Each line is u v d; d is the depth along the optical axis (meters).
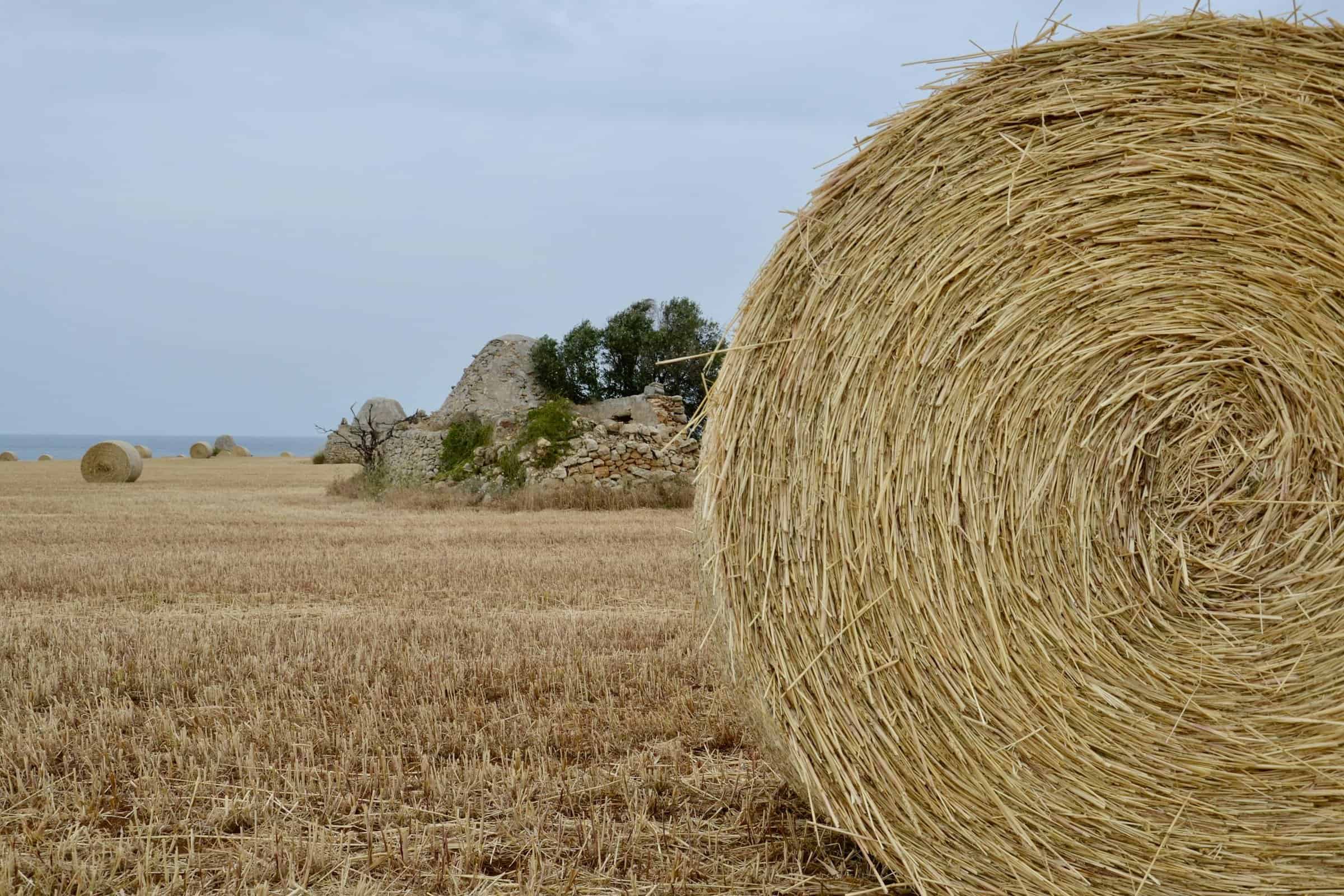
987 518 3.15
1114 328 3.18
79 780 4.09
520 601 8.38
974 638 3.13
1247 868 2.94
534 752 4.42
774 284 3.35
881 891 3.23
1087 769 3.05
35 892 3.07
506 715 5.03
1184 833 2.98
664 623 7.29
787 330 3.33
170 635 6.84
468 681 5.63
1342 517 2.97
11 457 54.72
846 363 3.25
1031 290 3.18
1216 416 3.17
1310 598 2.97
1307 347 3.01
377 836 3.57
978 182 3.21
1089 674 3.07
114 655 6.23
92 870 3.17
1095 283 3.17
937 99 3.25
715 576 3.38
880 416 3.21
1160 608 3.09
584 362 32.22
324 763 4.32
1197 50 3.07
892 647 3.19
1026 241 3.18
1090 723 3.05
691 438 21.09
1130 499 3.17
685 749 4.51
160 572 9.90
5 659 6.07
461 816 3.74
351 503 20.86
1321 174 2.95
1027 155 3.18
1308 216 2.98
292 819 3.68
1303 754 2.91
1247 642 3.02
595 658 6.08
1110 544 3.14
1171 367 3.17
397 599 8.54
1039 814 3.08
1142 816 3.01
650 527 14.95
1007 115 3.19
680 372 31.80
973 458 3.16
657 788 4.01
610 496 19.30
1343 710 2.88
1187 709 3.01
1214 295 3.12
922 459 3.19
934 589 3.16
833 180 3.31
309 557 11.05
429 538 13.26
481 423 23.52
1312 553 3.00
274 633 6.93
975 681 3.13
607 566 10.35
